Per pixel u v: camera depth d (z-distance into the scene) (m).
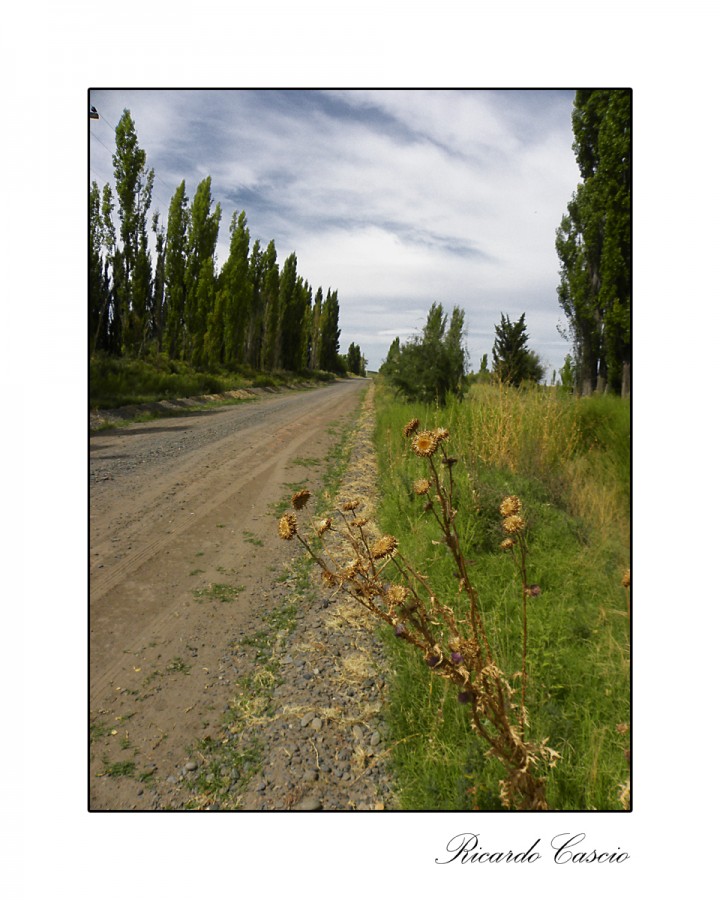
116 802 2.42
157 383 20.91
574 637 3.22
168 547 5.51
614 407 7.22
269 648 3.71
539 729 2.39
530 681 2.74
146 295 26.70
